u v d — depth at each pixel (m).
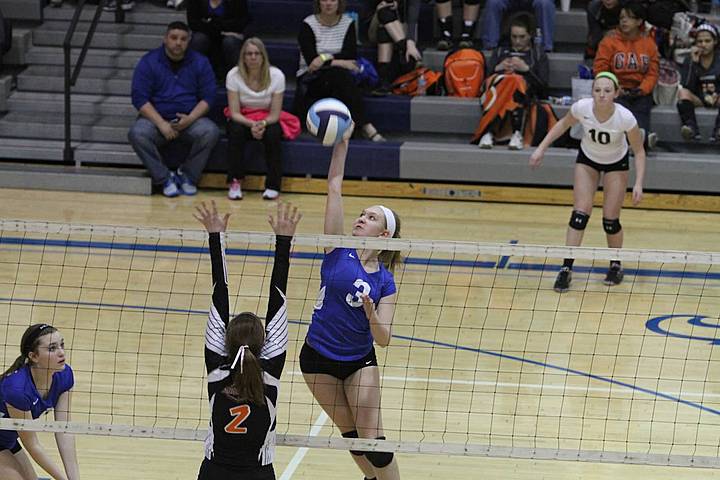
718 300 13.95
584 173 14.34
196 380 10.73
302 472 8.95
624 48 18.56
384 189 18.97
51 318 12.41
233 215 17.34
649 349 12.04
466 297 13.76
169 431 7.59
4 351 11.30
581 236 14.28
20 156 19.58
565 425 9.95
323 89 19.22
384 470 7.93
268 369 6.89
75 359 11.14
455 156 18.69
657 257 7.59
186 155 18.94
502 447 7.58
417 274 14.67
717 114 18.61
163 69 18.56
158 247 15.56
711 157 18.50
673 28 19.66
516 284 14.40
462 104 19.38
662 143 19.28
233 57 19.78
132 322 12.38
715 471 9.23
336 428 9.74
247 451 6.80
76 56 20.69
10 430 7.64
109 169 19.39
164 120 18.61
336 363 7.96
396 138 19.86
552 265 15.31
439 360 11.48
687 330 12.73
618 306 13.62
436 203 18.67
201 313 12.84
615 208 14.36
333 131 8.15
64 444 7.86
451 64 19.80
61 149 19.53
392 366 11.25
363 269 7.98
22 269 14.30
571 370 11.33
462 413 10.15
